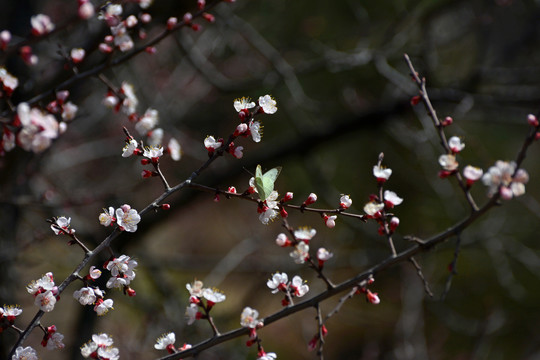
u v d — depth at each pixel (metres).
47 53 4.79
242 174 7.64
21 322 5.34
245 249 7.65
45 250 6.65
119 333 6.44
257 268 7.71
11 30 5.44
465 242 7.54
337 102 8.91
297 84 6.56
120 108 3.21
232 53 8.59
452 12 7.79
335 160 9.27
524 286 9.31
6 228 5.32
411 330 6.85
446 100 6.62
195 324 6.34
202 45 7.39
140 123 3.13
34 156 4.60
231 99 9.30
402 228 9.17
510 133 9.14
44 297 2.15
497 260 7.93
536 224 9.25
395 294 8.92
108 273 5.90
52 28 2.13
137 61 7.47
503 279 7.84
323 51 7.63
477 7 7.96
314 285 8.13
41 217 6.27
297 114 8.37
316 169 7.52
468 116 7.41
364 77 8.39
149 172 2.34
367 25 7.25
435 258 8.95
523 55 8.43
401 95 7.55
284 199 2.40
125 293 2.24
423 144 7.38
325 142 7.73
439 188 7.61
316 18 7.86
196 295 2.32
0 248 5.23
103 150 8.09
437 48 8.77
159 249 10.28
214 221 10.69
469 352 7.91
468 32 7.93
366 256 7.75
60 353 6.81
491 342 8.37
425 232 8.90
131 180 7.83
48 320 7.07
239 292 8.76
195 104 8.55
